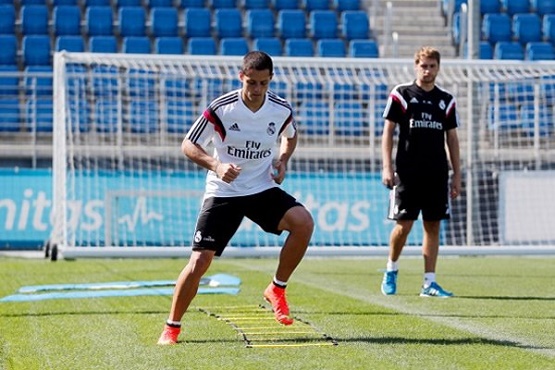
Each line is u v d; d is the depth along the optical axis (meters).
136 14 60.53
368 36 62.44
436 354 15.98
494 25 63.25
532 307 23.11
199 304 23.44
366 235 42.56
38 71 55.31
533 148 44.53
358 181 42.81
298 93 48.59
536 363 15.02
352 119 45.84
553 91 45.00
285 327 19.27
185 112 49.12
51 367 15.15
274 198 17.80
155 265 37.00
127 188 41.91
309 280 30.97
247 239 41.66
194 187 42.69
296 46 60.03
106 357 15.98
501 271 35.06
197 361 15.38
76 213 40.62
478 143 42.28
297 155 46.16
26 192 44.06
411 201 25.25
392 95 25.17
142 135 46.38
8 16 60.00
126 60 36.12
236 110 17.45
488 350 16.39
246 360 15.42
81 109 47.72
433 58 24.73
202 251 17.36
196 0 63.34
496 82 42.19
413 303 23.95
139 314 21.73
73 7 60.50
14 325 20.17
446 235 43.56
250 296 25.25
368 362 15.17
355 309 22.61
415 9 64.62
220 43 60.38
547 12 65.56
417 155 25.05
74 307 23.17
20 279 31.00
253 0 64.06
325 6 64.75
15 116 50.06
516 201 41.50
